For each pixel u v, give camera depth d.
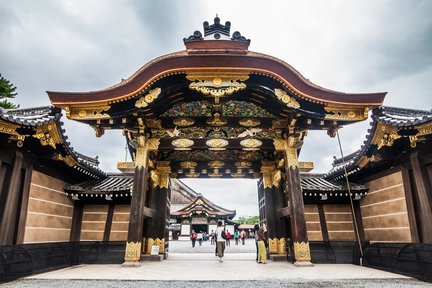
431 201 9.07
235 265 10.90
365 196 12.81
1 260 7.53
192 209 39.28
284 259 12.84
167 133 12.19
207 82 10.20
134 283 7.08
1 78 23.50
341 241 12.63
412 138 8.86
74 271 9.31
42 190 10.83
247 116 12.17
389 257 9.62
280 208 13.62
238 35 10.73
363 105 10.50
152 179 13.91
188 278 7.66
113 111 10.73
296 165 11.49
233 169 15.46
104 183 13.95
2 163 8.84
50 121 9.44
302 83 10.31
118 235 12.81
